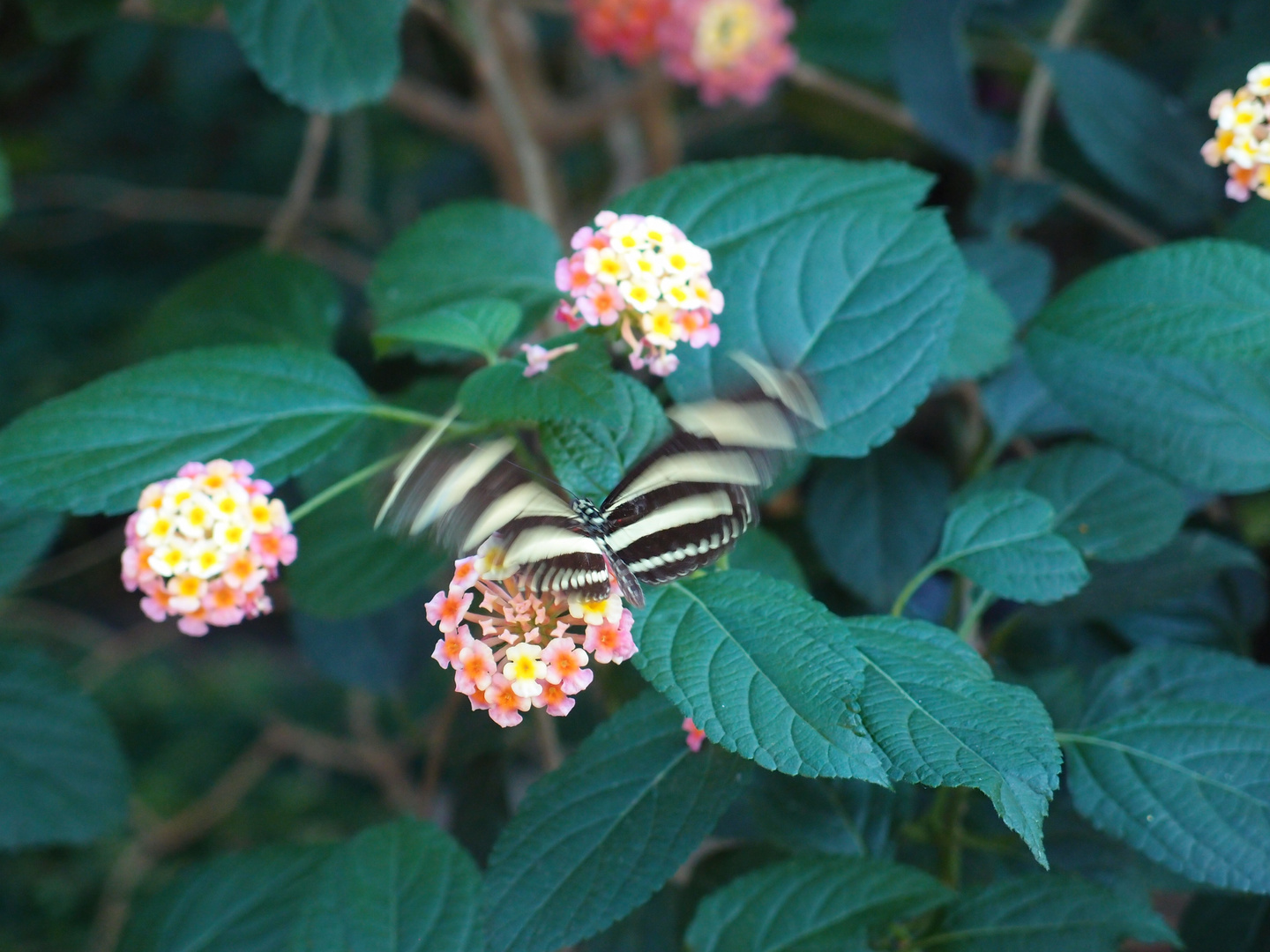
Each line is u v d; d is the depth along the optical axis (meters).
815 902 0.70
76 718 0.81
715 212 0.74
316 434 0.71
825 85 0.99
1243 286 0.71
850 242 0.72
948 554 0.71
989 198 0.85
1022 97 1.00
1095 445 0.76
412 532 0.64
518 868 0.68
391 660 0.88
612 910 0.68
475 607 0.72
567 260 0.68
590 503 0.67
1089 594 0.77
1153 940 0.69
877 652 0.67
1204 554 0.77
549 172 1.17
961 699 0.65
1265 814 0.69
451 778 0.90
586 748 0.69
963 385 0.85
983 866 0.75
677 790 0.69
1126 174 0.83
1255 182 0.71
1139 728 0.71
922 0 0.88
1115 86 0.84
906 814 0.74
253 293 0.85
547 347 0.69
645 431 0.69
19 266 1.66
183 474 0.68
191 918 0.75
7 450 0.70
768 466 0.66
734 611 0.66
